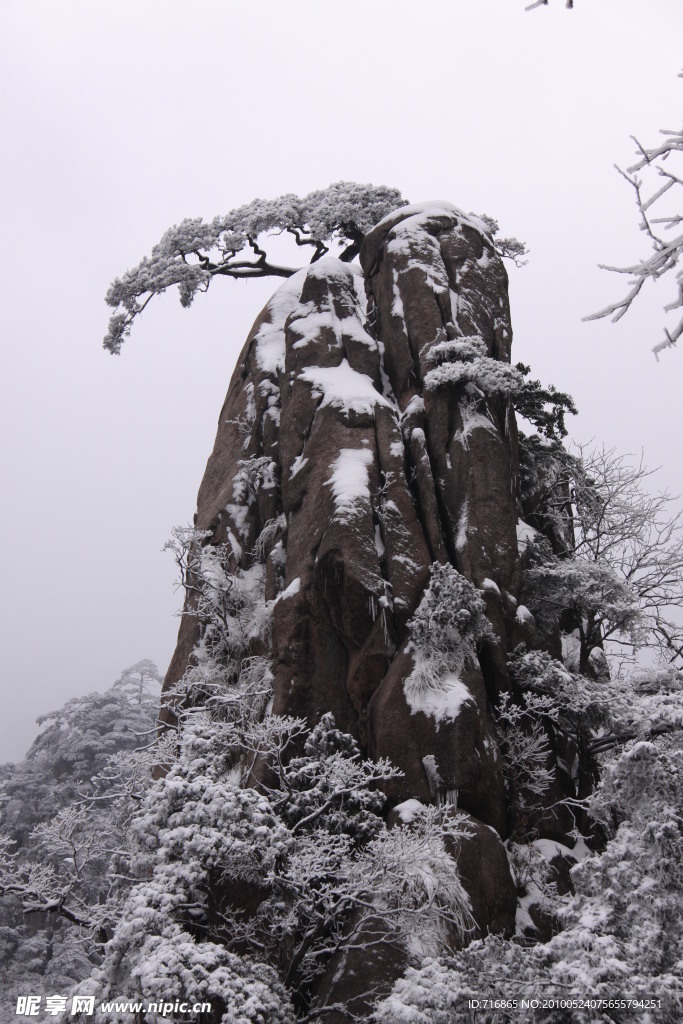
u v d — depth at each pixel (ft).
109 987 40.32
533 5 14.96
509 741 62.03
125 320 104.63
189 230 103.30
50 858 112.78
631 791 47.19
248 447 82.53
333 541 67.62
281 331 89.45
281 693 64.49
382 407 75.46
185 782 45.34
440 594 63.46
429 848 48.88
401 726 59.67
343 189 99.91
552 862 58.49
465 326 80.64
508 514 70.95
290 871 46.21
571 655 74.54
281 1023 41.60
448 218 86.79
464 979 39.01
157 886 41.88
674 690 67.05
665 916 40.04
